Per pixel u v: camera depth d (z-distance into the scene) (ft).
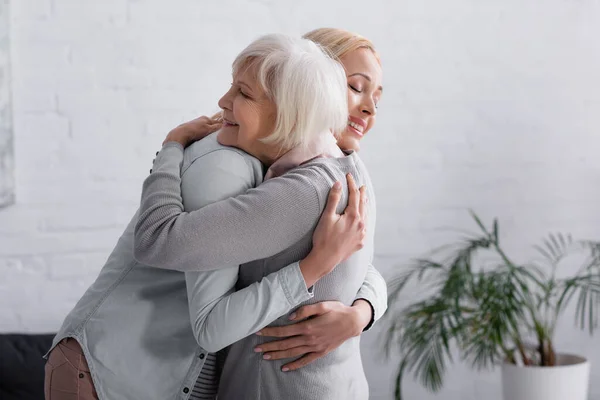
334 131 5.07
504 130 10.94
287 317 5.01
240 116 4.77
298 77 4.68
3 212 9.32
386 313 10.66
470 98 10.79
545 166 11.13
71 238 9.54
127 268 5.22
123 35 9.50
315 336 4.99
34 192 9.39
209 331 4.66
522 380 9.77
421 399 10.93
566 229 11.27
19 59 9.20
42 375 8.69
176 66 9.70
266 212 4.56
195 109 9.79
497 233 10.96
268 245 4.63
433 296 10.52
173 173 4.83
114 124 9.56
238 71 4.88
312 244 4.84
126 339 5.10
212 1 9.77
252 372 5.08
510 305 9.53
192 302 4.73
